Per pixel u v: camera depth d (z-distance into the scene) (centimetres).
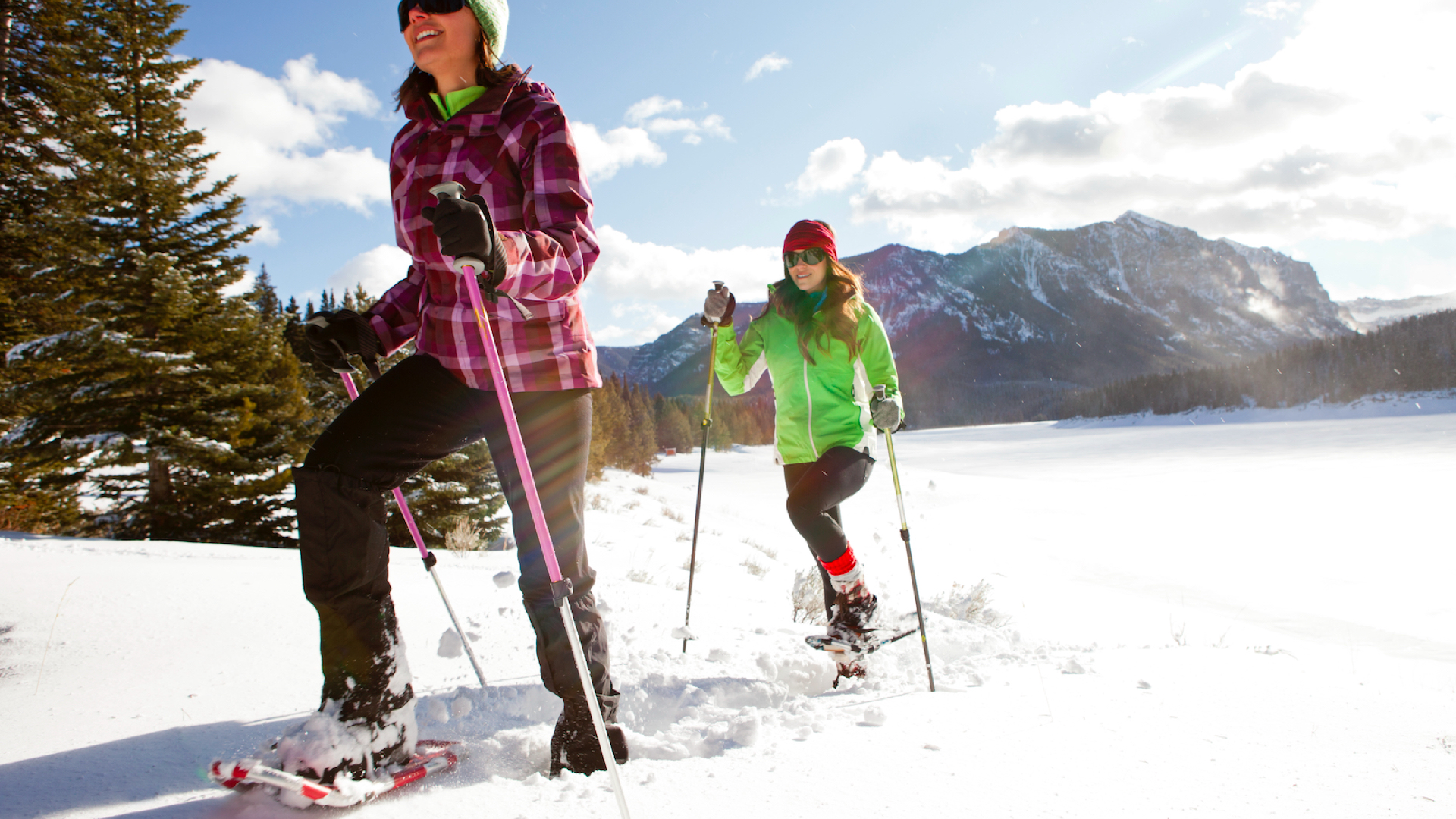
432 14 166
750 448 8856
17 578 355
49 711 197
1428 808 149
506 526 1186
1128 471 4281
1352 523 2011
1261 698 242
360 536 151
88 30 1286
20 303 1177
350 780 138
